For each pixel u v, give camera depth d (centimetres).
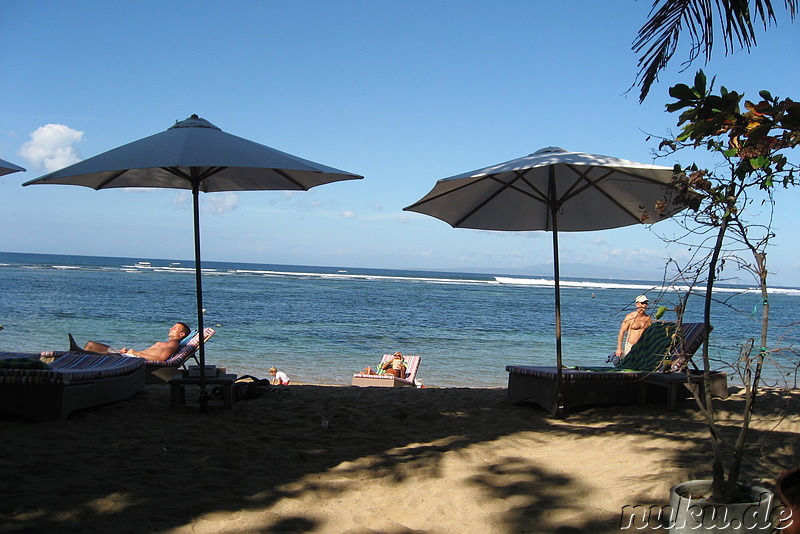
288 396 730
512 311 3962
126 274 6938
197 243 630
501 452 506
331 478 429
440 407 684
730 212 298
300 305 3650
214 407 657
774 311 5231
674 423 618
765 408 681
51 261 12238
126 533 326
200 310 630
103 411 612
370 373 1202
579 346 2177
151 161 512
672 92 296
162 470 429
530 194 659
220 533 333
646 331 776
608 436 556
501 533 340
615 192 679
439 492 402
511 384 729
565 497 390
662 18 518
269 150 576
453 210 723
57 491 376
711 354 1817
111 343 1809
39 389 552
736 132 295
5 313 2466
